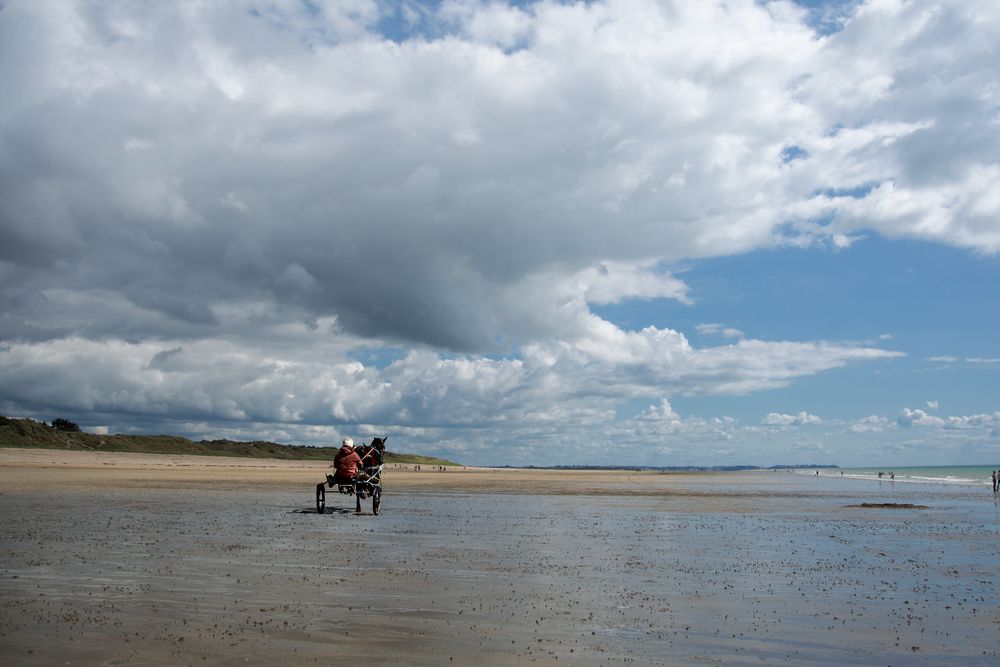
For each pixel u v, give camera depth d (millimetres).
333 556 15656
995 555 17656
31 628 9047
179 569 13531
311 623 9531
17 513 24516
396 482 66375
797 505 37812
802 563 15922
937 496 51031
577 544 18969
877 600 11836
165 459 134875
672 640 9148
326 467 165375
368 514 28141
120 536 18422
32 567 13516
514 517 27875
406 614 10172
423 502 37281
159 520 22984
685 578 13711
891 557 17094
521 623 9828
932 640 9383
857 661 8430
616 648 8711
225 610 10227
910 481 96250
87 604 10492
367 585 12281
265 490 44688
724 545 19141
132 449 161250
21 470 60188
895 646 9070
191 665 7617
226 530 20469
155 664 7617
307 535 19750
